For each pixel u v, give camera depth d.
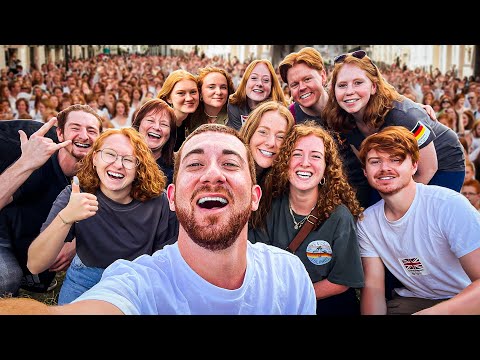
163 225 1.31
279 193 1.28
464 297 1.15
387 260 1.29
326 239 1.22
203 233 1.04
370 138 1.27
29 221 1.38
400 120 1.33
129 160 1.29
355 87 1.34
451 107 1.76
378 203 1.31
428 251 1.24
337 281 1.22
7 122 1.43
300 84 1.42
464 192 1.73
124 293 0.95
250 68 1.45
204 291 1.04
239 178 1.05
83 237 1.28
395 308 1.29
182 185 1.05
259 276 1.09
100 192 1.30
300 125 1.30
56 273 1.49
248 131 1.30
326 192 1.25
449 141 1.41
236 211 1.05
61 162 1.40
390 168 1.24
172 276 1.04
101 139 1.30
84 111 1.42
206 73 1.49
